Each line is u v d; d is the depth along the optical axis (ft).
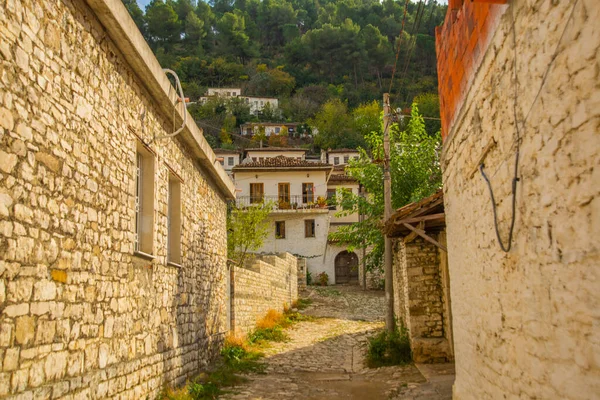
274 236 109.91
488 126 14.74
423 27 86.79
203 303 35.22
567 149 9.39
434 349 36.50
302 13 320.29
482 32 14.83
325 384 33.04
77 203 17.39
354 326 61.21
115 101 20.84
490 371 15.80
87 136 18.21
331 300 86.63
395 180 56.18
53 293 15.72
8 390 13.29
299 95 245.65
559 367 10.23
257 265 58.39
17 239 13.84
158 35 273.13
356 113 218.59
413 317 38.32
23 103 14.16
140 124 23.76
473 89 16.34
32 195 14.62
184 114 26.73
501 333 14.44
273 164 113.50
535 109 10.82
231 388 31.22
